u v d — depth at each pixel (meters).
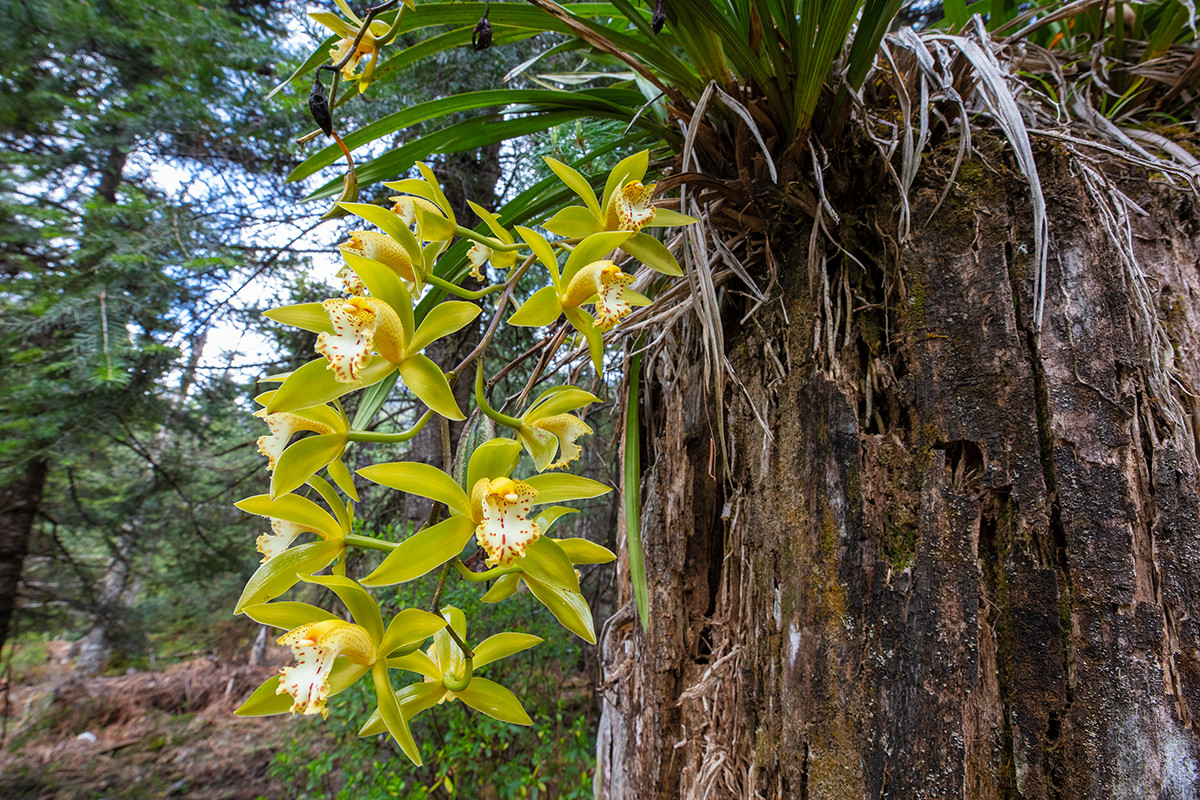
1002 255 0.35
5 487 1.27
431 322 0.31
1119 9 0.45
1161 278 0.35
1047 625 0.32
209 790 1.75
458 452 0.32
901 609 0.34
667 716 0.45
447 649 0.33
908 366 0.36
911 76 0.40
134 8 1.01
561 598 0.32
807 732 0.36
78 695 2.24
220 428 1.60
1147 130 0.41
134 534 1.50
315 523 0.31
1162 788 0.29
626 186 0.35
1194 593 0.31
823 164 0.39
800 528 0.38
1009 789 0.31
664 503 0.48
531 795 1.23
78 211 1.05
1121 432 0.33
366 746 1.20
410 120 0.42
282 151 1.13
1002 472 0.34
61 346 1.00
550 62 1.07
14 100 1.06
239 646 2.96
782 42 0.37
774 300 0.41
